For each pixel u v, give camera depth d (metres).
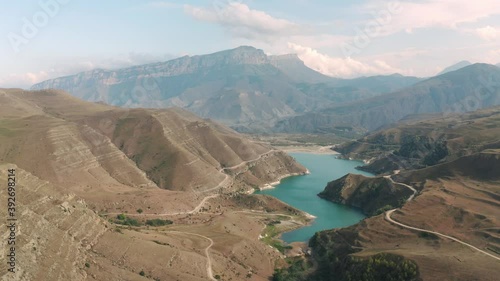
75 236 119.88
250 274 148.75
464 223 170.62
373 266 140.88
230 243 164.75
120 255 123.50
